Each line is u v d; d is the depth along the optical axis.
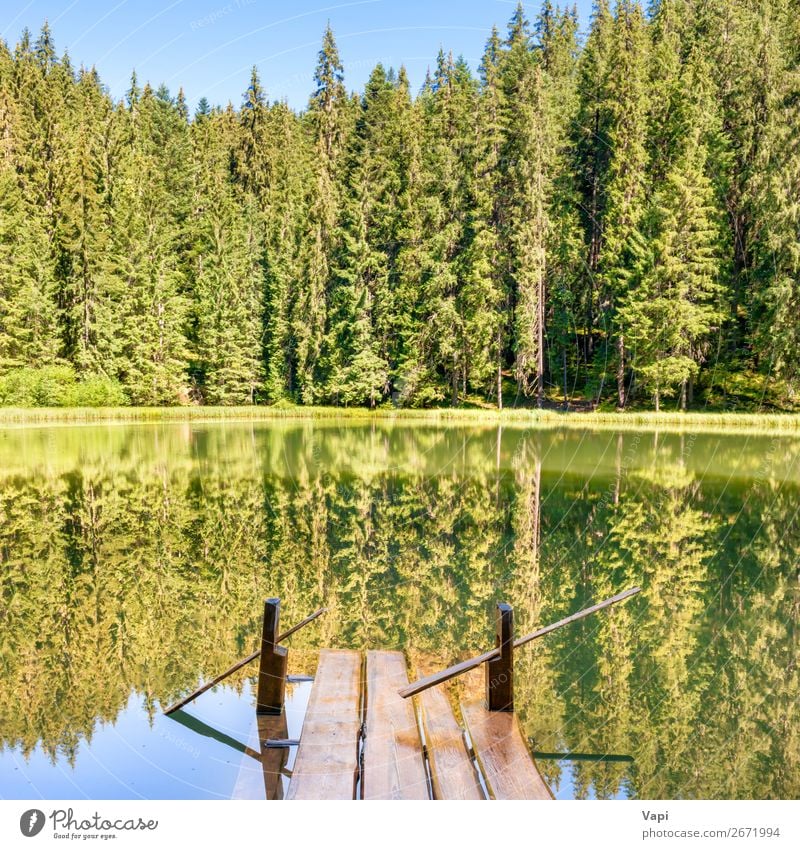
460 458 16.89
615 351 27.50
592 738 4.38
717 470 14.34
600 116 28.77
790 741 4.30
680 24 27.97
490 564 7.89
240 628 6.09
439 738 4.23
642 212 25.50
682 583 7.11
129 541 9.09
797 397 22.55
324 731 4.29
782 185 23.48
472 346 32.19
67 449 19.81
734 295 24.70
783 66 25.45
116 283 37.59
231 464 16.41
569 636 5.85
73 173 37.38
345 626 6.12
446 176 33.97
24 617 6.34
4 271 35.69
